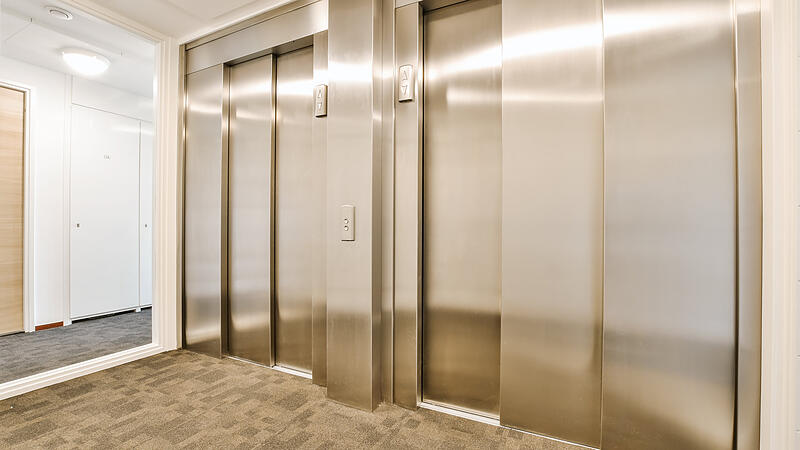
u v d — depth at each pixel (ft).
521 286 6.03
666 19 5.02
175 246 9.98
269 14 8.38
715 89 4.81
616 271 5.28
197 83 9.76
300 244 8.48
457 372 6.88
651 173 5.09
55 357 9.59
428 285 7.10
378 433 5.98
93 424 6.15
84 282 13.52
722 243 4.80
